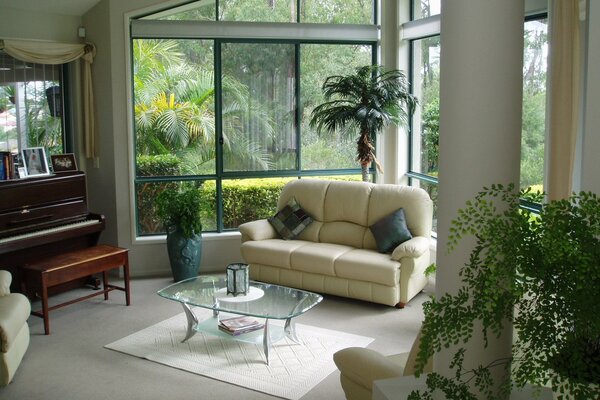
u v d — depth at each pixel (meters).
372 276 5.53
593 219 1.90
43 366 4.50
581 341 1.95
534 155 4.99
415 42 6.95
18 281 5.71
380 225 5.93
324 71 7.15
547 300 1.91
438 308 2.06
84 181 6.18
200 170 7.02
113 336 5.05
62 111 6.76
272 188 7.19
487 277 1.96
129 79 6.65
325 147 7.28
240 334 4.65
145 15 6.73
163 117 6.86
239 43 6.93
